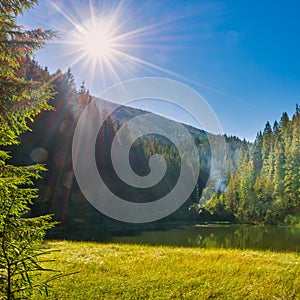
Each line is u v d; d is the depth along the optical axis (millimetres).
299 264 11992
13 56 4855
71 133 43031
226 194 63000
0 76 4777
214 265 11570
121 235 32188
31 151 36125
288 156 59656
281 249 21484
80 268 10391
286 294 8727
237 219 59812
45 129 39531
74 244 16703
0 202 4000
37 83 4988
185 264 11633
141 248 15844
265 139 75812
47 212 36281
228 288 9023
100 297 7918
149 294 8352
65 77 47219
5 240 3770
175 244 24172
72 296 7758
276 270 10977
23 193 4262
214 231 39156
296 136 62125
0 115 4645
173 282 9352
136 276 9789
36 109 5051
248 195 61156
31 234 3939
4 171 4383
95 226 39344
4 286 3797
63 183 39812
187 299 8148
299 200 55031
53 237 26062
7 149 30969
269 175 64938
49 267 10219
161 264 11523
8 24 4727
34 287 3887
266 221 55031
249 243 25797
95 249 14539
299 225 48719
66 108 44188
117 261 11773
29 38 4793
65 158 41000
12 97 4738
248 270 10906
